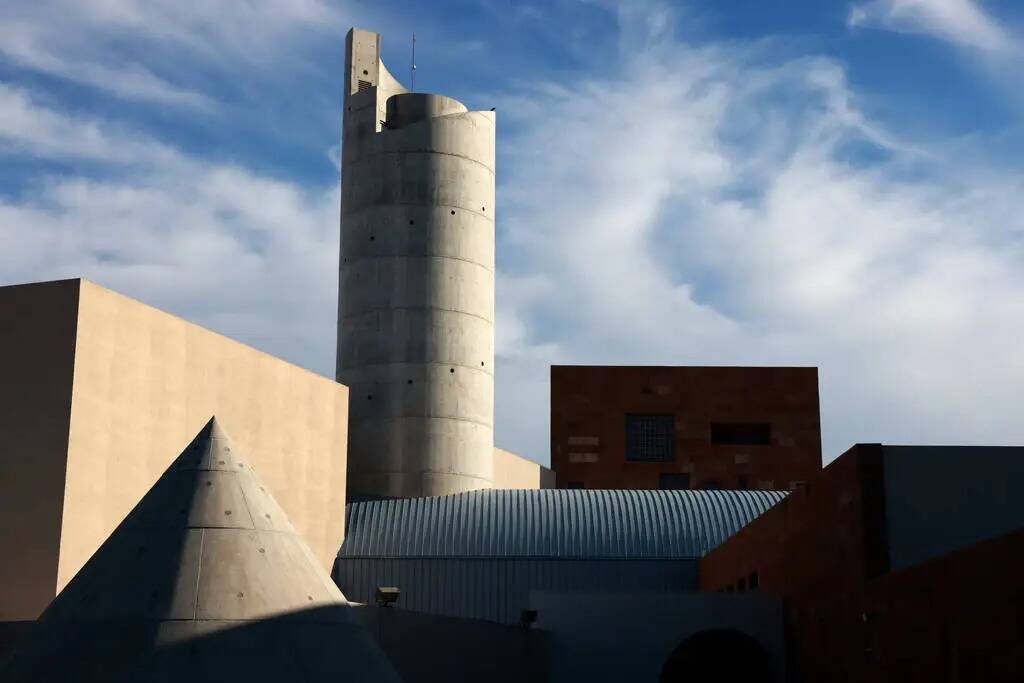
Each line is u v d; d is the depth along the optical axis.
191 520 22.61
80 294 33.38
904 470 31.70
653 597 40.06
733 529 52.81
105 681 20.72
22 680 21.09
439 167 54.84
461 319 54.28
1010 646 22.67
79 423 33.00
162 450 36.69
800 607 37.22
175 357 37.69
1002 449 31.81
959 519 31.38
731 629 39.41
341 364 54.72
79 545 32.66
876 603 30.16
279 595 22.30
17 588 32.03
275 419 43.84
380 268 54.22
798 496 37.47
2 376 33.41
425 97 56.12
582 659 39.88
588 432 70.31
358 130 55.88
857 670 31.59
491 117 57.31
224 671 21.00
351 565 49.59
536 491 54.00
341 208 56.28
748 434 71.56
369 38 57.12
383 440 53.09
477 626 34.78
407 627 30.81
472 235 55.16
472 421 54.09
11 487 32.66
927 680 26.66
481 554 50.53
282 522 23.75
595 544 51.50
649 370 70.94
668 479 70.19
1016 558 22.48
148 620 21.33
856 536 31.86
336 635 22.66
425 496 52.66
